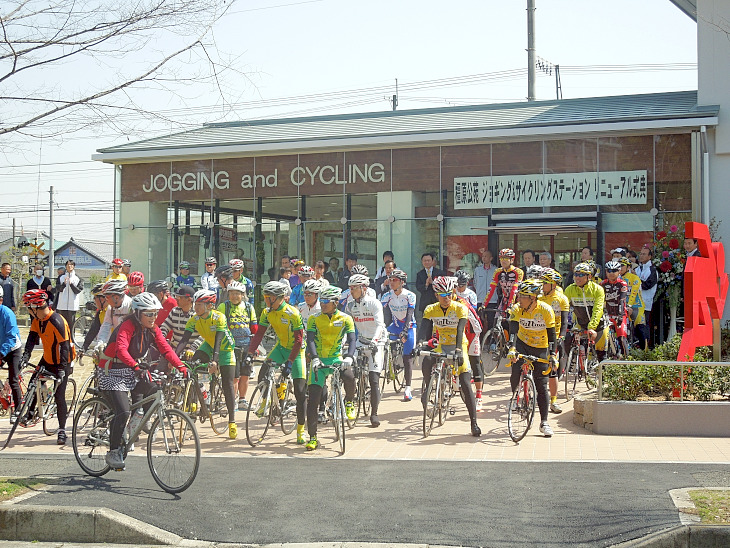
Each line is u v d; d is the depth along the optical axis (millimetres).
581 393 12062
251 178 21094
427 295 16531
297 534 6555
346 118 23641
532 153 18594
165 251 21891
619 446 9469
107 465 8219
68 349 10383
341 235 20203
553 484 7742
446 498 7391
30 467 8828
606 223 17969
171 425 7777
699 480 7719
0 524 6973
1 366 11102
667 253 16344
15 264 48562
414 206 19531
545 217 18422
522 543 6215
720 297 12312
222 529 6723
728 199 17906
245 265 21078
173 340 10484
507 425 10914
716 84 18219
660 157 17641
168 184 21906
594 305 12391
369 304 11391
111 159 22047
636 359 11938
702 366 10406
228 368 10336
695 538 6102
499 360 15023
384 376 13367
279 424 10453
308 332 9773
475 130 18719
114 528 6773
